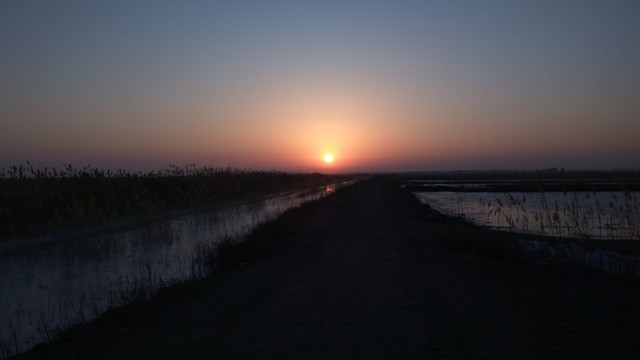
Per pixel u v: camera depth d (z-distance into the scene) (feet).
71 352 20.59
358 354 19.47
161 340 21.74
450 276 35.45
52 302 31.07
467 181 385.29
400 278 34.65
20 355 20.45
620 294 29.86
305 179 265.54
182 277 36.40
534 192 209.87
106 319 25.49
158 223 70.85
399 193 178.50
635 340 20.77
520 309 26.23
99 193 78.07
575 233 61.21
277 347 20.43
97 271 40.57
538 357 18.89
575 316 24.73
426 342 20.84
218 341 21.38
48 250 48.91
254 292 31.01
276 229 64.49
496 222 92.17
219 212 92.32
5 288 35.01
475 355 19.19
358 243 53.01
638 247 50.52
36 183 69.97
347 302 27.91
